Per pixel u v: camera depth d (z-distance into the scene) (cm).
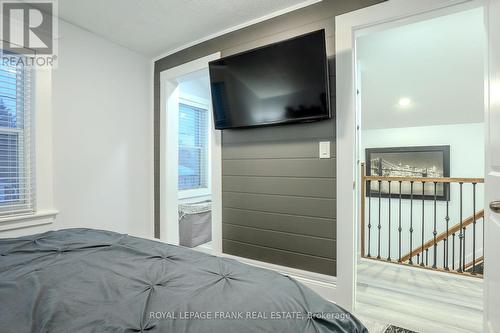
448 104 340
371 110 370
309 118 187
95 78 242
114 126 259
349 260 181
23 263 100
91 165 239
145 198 290
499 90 105
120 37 249
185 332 62
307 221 199
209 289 81
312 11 194
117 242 129
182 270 96
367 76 292
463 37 224
